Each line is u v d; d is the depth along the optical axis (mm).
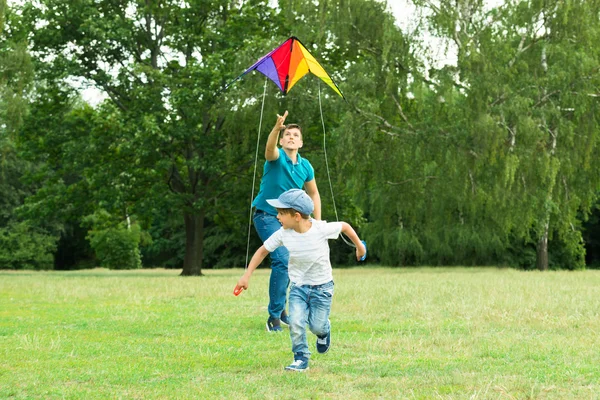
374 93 27500
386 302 10461
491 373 4832
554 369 4980
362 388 4402
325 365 5234
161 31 30203
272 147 7418
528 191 27375
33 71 24906
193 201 28766
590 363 5266
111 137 27469
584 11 27016
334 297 11352
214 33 28812
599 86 27406
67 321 8125
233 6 30297
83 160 28188
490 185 27531
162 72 28578
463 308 9336
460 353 5793
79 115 29953
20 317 8555
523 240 44094
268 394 4168
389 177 28938
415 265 43438
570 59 26641
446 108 27812
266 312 9328
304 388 4383
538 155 26281
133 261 44312
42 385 4496
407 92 27875
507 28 27469
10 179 47969
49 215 30844
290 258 5230
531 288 13492
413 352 5863
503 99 27016
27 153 29625
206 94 26656
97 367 5109
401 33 26953
